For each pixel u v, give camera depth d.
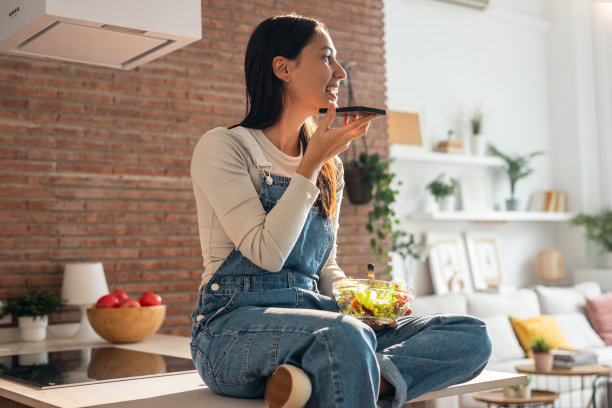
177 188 4.20
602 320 6.33
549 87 7.62
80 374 1.98
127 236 4.01
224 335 1.47
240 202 1.48
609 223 7.07
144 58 2.62
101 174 3.95
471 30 6.94
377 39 5.36
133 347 2.77
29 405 1.66
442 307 5.54
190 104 4.28
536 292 6.36
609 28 7.55
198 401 1.48
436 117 6.58
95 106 3.95
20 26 2.28
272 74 1.64
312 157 1.47
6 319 3.53
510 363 5.34
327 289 1.77
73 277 3.60
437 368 1.46
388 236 5.36
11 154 3.69
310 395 1.28
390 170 6.23
